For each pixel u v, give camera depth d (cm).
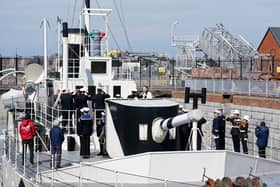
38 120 4050
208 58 8906
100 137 3234
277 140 4153
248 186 2473
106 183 2667
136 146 2806
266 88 5050
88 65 4231
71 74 4481
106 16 4525
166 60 10581
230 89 5719
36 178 2738
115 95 4294
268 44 9475
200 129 3119
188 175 2692
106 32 4528
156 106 2789
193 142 2812
